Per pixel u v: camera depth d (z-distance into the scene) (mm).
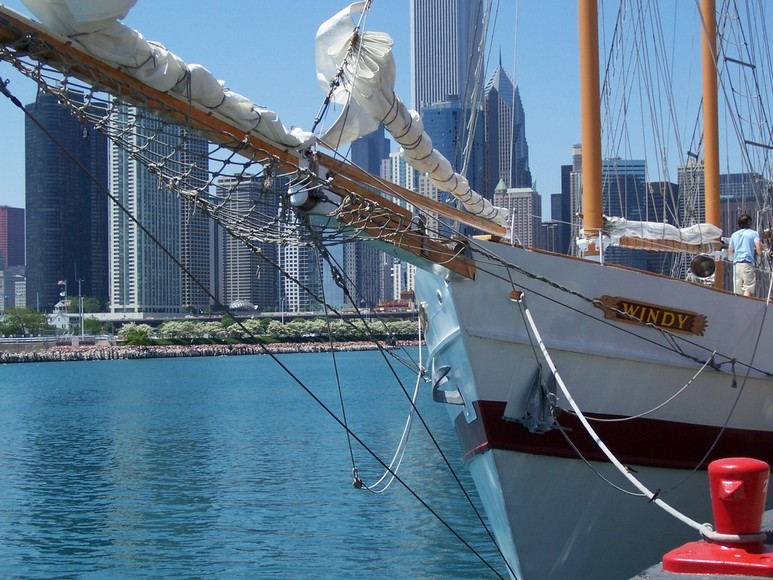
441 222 12289
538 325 12898
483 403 12773
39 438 53344
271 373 135750
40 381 122688
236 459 41562
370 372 132875
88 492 33344
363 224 11367
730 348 14336
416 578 20156
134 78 9195
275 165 10320
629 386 13516
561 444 13070
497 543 14000
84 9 8516
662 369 13695
